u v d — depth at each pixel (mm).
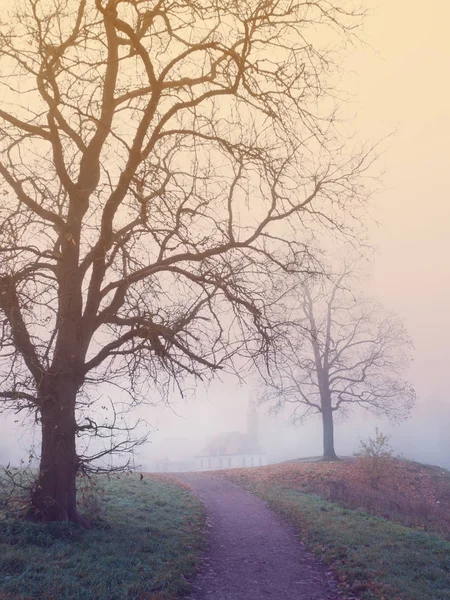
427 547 10930
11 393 8820
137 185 8898
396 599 7348
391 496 22062
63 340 10039
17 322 8688
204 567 9211
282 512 15852
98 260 10086
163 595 6895
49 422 9742
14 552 7434
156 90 9391
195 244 10242
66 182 10117
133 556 8336
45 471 9602
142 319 9859
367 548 10531
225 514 15656
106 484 17172
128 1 9266
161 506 14750
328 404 33938
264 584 8492
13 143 10305
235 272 10734
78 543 8531
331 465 28297
